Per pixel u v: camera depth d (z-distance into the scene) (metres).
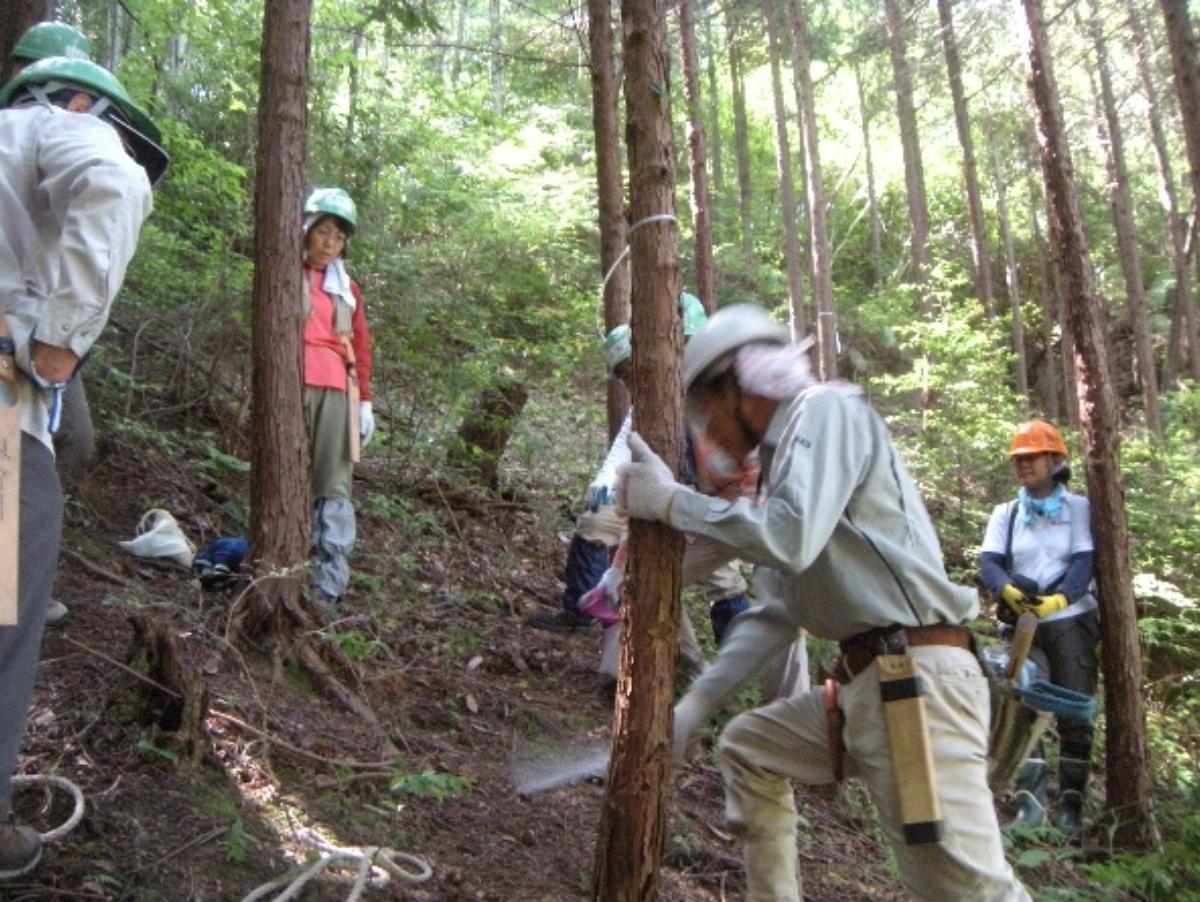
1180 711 7.39
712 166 27.11
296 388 4.43
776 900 3.04
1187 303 21.09
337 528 5.07
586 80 11.92
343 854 2.98
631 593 2.64
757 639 3.11
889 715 2.59
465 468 7.62
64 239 2.42
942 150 29.16
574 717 4.67
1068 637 5.44
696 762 4.60
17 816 2.88
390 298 7.54
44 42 3.44
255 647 4.21
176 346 6.80
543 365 8.95
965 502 11.52
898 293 20.75
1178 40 8.66
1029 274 27.83
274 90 4.47
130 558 4.79
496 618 5.71
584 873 3.47
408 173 8.89
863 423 2.66
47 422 2.57
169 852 2.91
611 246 6.74
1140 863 5.05
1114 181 20.11
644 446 2.61
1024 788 5.48
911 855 2.61
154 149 2.90
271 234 4.42
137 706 3.33
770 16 19.28
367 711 4.08
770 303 22.27
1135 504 10.04
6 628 2.48
